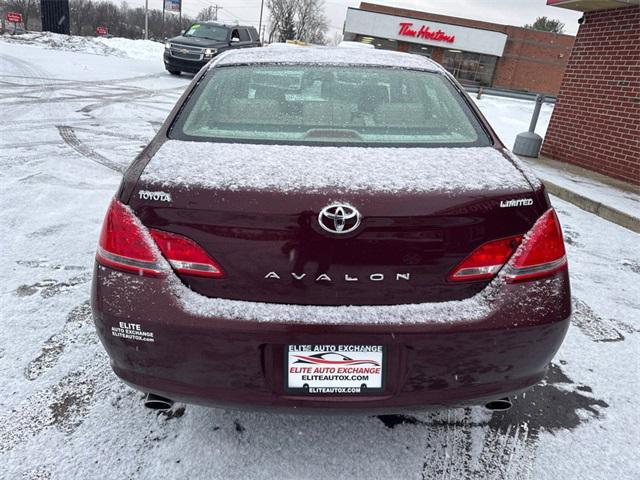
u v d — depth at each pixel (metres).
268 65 2.40
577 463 1.90
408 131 2.03
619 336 2.85
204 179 1.58
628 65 6.61
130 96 11.38
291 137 1.94
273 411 1.63
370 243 1.53
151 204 1.57
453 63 41.94
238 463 1.84
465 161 1.79
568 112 7.79
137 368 1.64
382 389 1.60
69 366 2.35
